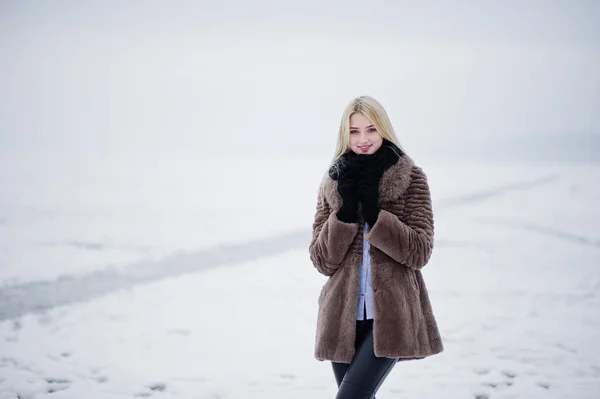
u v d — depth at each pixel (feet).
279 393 14.80
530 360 17.10
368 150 10.11
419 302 9.79
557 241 40.19
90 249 37.14
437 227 47.91
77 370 16.38
